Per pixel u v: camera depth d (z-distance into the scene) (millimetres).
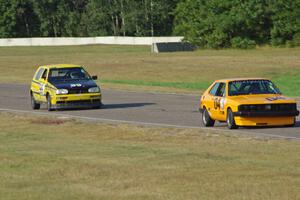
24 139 43750
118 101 74938
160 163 31484
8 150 37719
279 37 194750
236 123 45375
